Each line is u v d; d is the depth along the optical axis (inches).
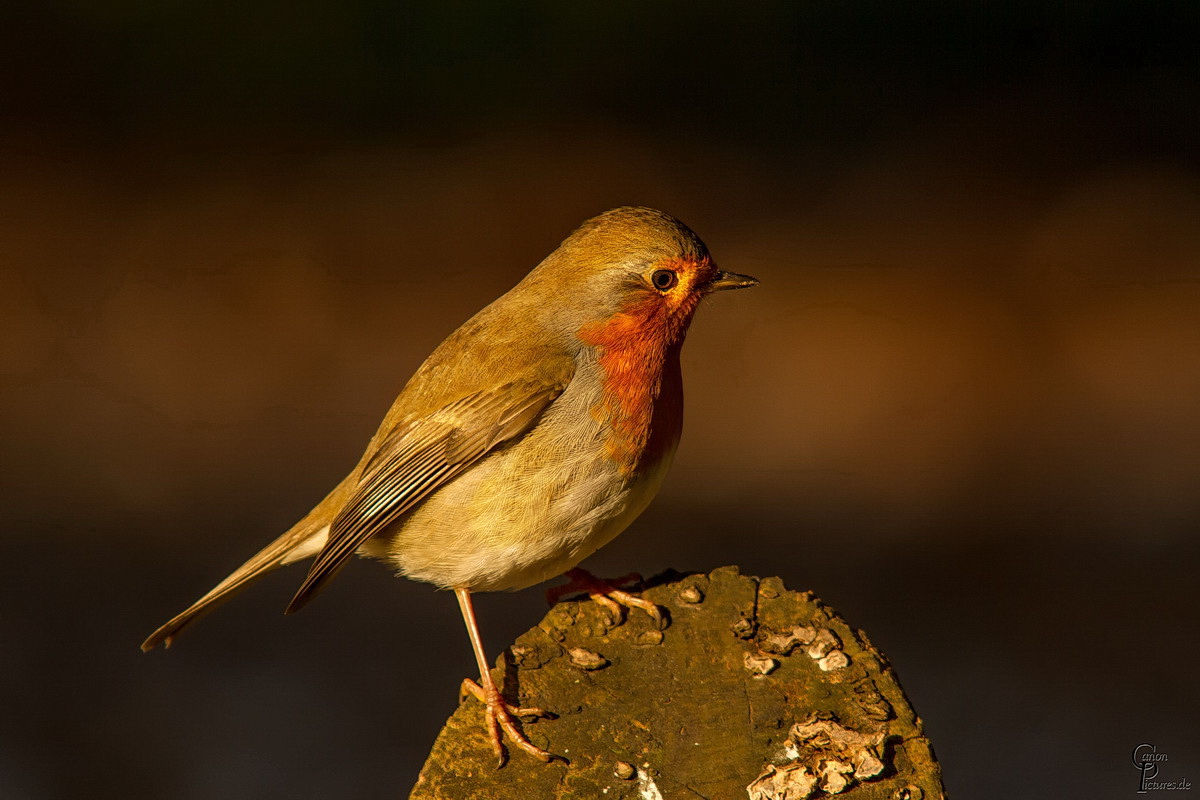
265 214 754.8
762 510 521.7
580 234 256.8
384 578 512.1
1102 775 394.0
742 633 215.5
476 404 243.0
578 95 864.9
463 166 797.9
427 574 254.5
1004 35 890.7
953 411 579.2
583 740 203.0
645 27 899.4
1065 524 510.3
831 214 754.8
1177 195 749.9
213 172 790.5
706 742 200.4
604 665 213.2
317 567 253.8
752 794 192.5
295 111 847.7
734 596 223.3
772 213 759.1
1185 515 513.0
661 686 209.3
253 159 803.4
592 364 245.3
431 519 249.6
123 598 480.7
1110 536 505.4
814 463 549.3
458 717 208.4
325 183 785.6
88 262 710.5
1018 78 866.8
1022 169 783.1
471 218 752.3
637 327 246.1
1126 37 878.4
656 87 871.7
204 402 602.9
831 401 591.2
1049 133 813.2
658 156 807.7
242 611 485.7
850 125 839.7
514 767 201.5
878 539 502.6
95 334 652.1
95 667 445.1
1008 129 820.0
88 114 828.6
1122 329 641.0
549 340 248.2
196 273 705.0
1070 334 637.3
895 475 543.2
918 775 193.3
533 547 244.2
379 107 852.0
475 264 717.3
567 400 243.4
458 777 201.0
